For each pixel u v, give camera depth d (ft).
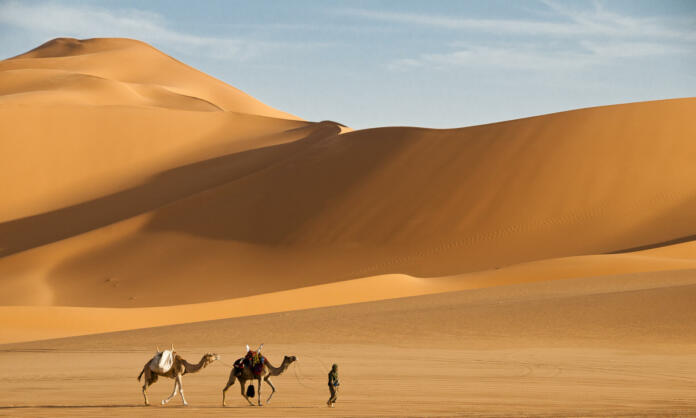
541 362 78.38
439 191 258.98
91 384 68.74
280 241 249.14
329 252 240.53
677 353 83.20
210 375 75.66
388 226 248.52
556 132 274.57
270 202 268.82
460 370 73.87
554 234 236.84
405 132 296.51
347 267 231.50
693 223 232.94
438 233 243.19
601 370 72.59
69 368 79.87
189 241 252.62
